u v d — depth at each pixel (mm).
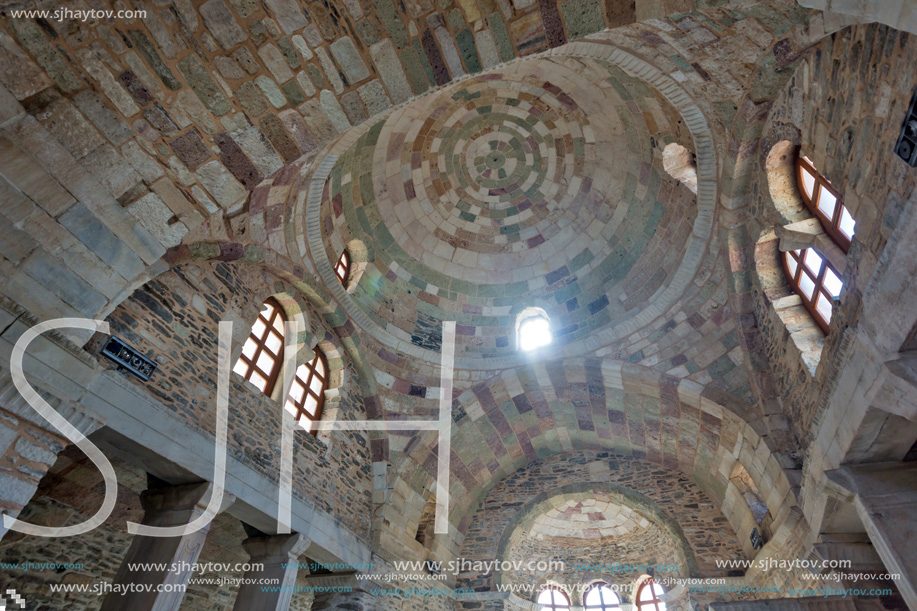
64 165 4383
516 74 9602
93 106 4391
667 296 8977
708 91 6305
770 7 4746
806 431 6867
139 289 5695
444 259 11312
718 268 8289
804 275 6844
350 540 8117
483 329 10883
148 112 4555
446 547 10617
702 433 9203
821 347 6535
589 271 10703
